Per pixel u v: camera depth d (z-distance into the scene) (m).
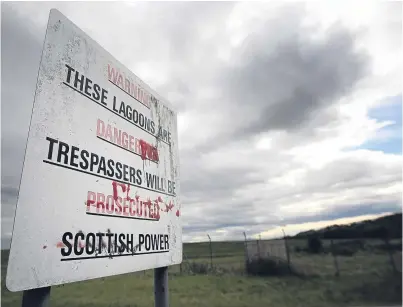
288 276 9.41
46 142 1.13
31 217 1.01
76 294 7.47
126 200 1.64
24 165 1.01
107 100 1.60
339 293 8.30
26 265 0.96
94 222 1.34
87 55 1.47
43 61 1.18
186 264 10.23
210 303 7.64
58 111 1.22
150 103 2.11
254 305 7.61
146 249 1.77
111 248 1.44
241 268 9.88
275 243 10.95
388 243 10.73
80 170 1.30
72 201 1.22
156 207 1.97
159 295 1.95
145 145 1.95
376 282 8.79
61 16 1.32
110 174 1.52
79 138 1.33
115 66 1.72
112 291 7.62
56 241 1.11
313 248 10.91
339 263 10.01
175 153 2.43
